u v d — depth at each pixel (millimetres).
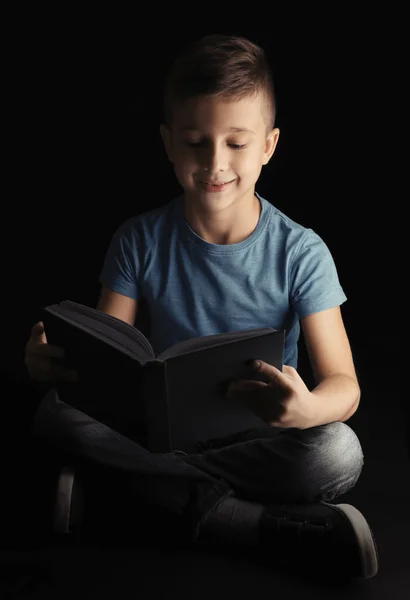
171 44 5367
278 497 2104
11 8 5406
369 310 3680
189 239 2266
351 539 1946
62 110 5324
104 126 5246
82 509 2186
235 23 5273
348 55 5082
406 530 2176
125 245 2344
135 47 5395
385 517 2236
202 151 2068
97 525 2189
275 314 2266
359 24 5059
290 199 4629
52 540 2127
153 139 5195
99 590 1931
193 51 2082
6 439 2604
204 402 1868
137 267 2330
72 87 5391
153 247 2311
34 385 2959
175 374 1771
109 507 2215
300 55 5141
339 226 4387
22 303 3645
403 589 1928
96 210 4578
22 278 3873
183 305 2295
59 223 4434
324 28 5125
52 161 5020
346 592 1916
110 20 5395
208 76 2002
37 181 4848
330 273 2242
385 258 4098
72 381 2053
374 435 2717
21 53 5410
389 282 3887
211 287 2268
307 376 3049
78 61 5398
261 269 2242
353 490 2381
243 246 2234
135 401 1801
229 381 1868
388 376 3135
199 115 2025
